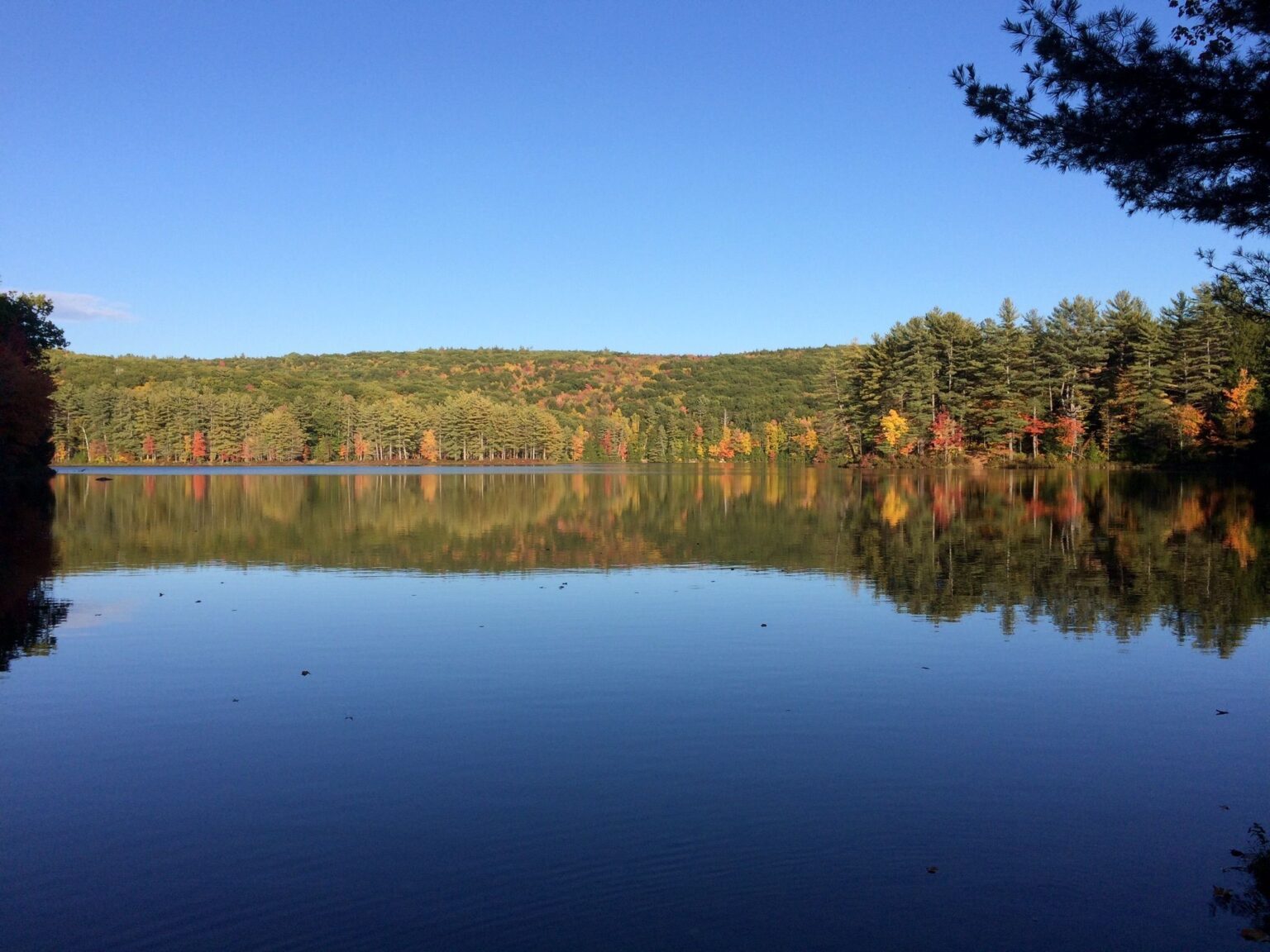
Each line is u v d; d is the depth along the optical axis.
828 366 90.81
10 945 5.46
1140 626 14.00
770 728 9.34
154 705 10.34
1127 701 10.20
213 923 5.70
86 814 7.36
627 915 5.71
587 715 9.84
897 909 5.76
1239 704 10.05
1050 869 6.29
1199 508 34.94
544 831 6.92
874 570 20.19
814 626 14.27
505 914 5.75
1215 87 7.85
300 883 6.18
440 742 8.99
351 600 16.95
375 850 6.64
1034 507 36.47
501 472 90.56
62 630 14.36
